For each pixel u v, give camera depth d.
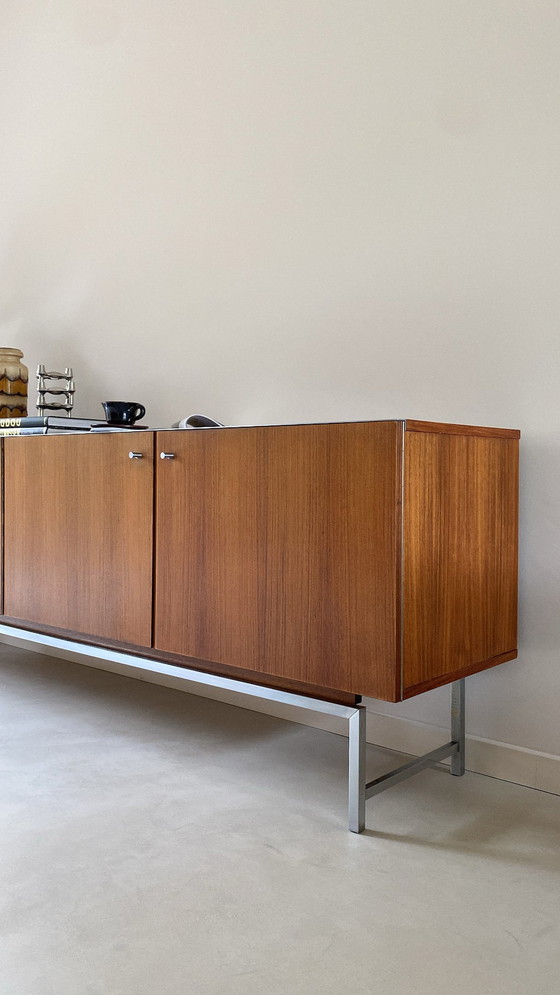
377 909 1.31
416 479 1.54
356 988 1.11
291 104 2.31
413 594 1.55
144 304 2.74
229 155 2.47
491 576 1.78
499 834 1.59
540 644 1.85
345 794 1.78
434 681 1.61
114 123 2.81
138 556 1.98
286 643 1.69
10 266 3.21
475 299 1.95
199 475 1.84
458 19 1.95
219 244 2.51
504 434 1.80
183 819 1.64
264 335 2.40
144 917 1.28
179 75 2.60
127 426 2.35
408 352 2.08
